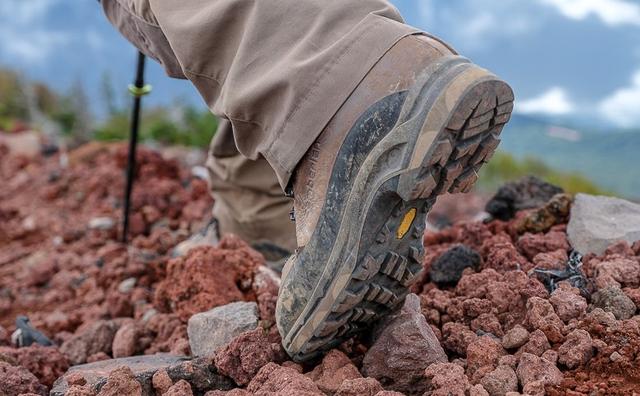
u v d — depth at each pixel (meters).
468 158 0.89
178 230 1.76
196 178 2.03
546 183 1.36
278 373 0.94
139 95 1.47
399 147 0.86
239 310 1.08
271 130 0.95
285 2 0.94
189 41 0.98
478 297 1.05
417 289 1.15
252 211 1.35
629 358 0.90
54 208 2.10
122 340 1.17
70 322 1.38
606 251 1.12
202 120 3.52
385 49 0.89
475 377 0.92
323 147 0.92
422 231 0.92
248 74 0.95
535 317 0.97
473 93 0.83
